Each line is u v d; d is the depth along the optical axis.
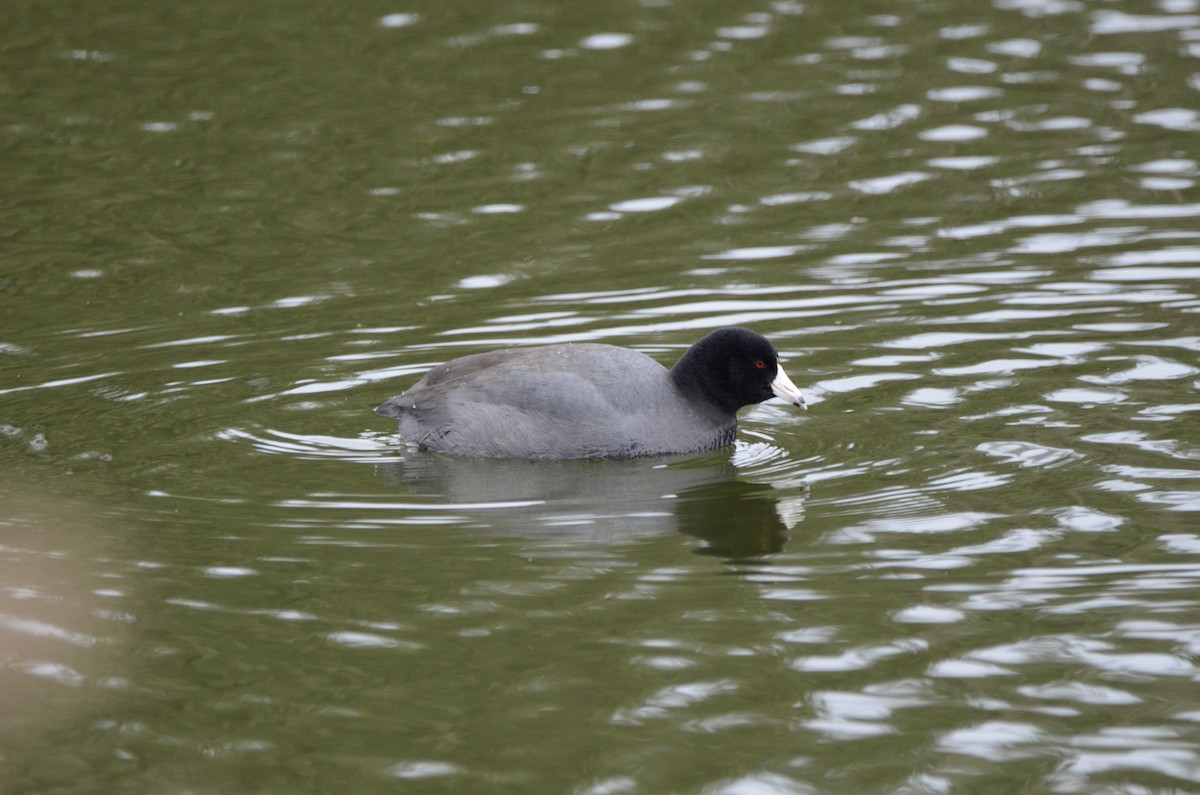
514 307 18.23
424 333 17.52
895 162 22.53
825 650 10.25
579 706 9.59
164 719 9.54
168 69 26.00
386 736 9.30
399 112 24.45
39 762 9.06
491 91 25.09
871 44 26.80
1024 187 21.48
